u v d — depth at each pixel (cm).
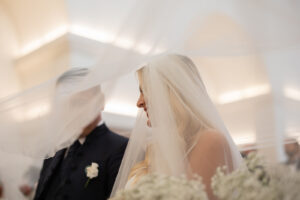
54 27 380
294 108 125
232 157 151
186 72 165
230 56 137
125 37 150
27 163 210
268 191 102
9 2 395
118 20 287
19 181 210
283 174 103
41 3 396
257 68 132
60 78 189
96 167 213
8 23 391
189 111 161
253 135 130
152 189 113
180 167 148
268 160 113
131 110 206
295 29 121
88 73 171
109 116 223
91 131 229
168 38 142
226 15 131
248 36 127
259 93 131
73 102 183
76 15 340
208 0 132
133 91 202
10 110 196
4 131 193
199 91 161
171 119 160
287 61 129
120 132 237
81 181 218
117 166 220
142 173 179
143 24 145
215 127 156
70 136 188
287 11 121
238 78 139
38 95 192
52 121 189
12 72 328
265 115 127
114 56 154
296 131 122
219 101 147
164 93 165
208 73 153
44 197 225
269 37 124
